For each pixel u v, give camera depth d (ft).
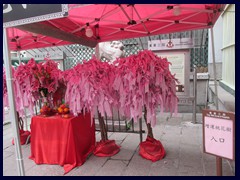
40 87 10.12
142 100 7.68
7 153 10.37
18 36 13.98
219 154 6.07
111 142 9.79
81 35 13.28
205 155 9.10
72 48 23.73
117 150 9.78
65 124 8.33
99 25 13.57
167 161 8.64
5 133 13.78
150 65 7.50
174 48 13.50
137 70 7.54
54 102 10.37
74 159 8.44
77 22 12.28
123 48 18.70
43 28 9.61
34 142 9.06
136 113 7.82
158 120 15.19
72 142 8.34
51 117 8.77
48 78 10.11
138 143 10.90
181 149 9.82
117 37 14.38
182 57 13.52
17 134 6.86
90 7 10.82
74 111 8.50
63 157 8.49
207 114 6.20
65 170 8.14
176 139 11.19
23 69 10.16
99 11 11.48
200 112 16.96
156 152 8.90
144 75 7.54
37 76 9.94
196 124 13.85
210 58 19.22
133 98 7.71
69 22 11.71
